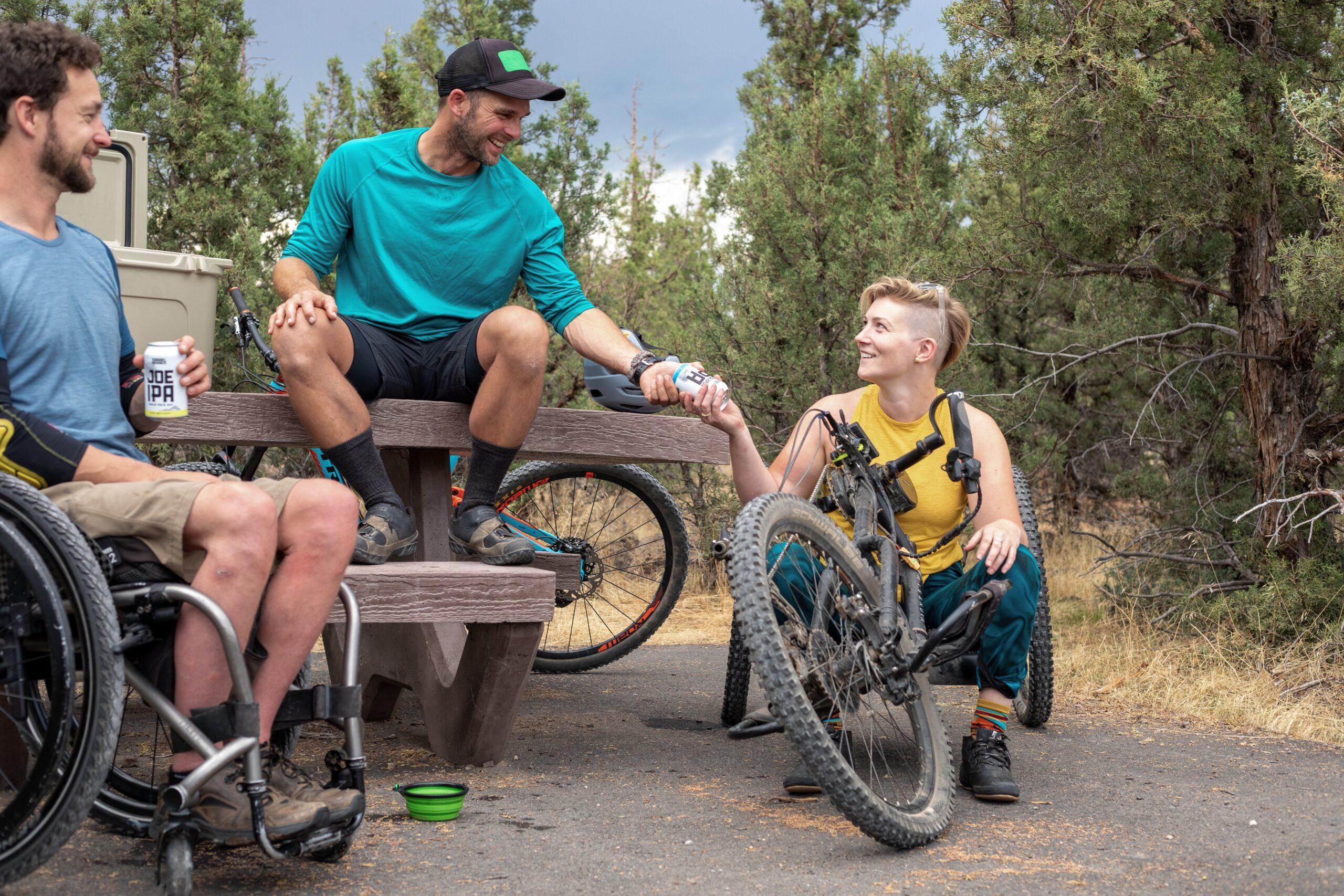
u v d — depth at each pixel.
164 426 3.01
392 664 3.49
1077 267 5.23
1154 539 5.61
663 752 3.34
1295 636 4.58
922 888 2.18
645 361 3.07
